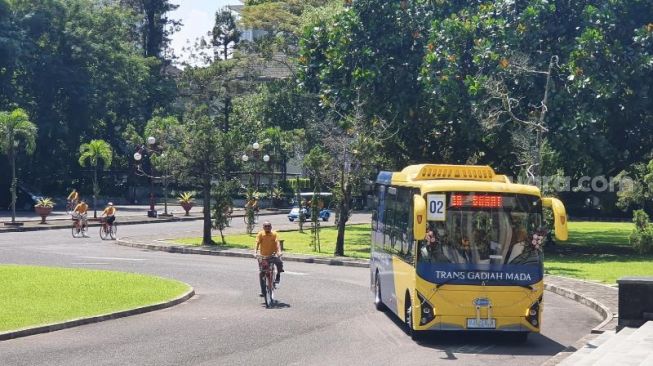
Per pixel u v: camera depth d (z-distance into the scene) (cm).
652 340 1383
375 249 2038
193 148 3800
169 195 8500
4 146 4991
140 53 9581
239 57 7931
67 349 1384
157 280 2369
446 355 1419
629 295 1616
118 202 8138
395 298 1741
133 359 1302
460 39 3806
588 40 3606
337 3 6212
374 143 3575
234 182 3909
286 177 8462
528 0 3884
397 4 4062
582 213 6850
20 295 1964
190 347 1419
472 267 1531
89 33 7681
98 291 2080
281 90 7244
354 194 3575
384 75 4003
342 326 1697
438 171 1689
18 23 7312
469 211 1553
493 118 3616
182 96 8806
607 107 3772
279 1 8662
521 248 1547
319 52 4291
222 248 3622
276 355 1359
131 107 8388
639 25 3838
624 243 4244
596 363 1166
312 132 6234
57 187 7856
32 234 4459
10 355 1325
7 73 7156
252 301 2066
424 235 1485
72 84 7469
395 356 1392
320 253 3491
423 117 4062
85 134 7900
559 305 2142
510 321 1527
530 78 3634
